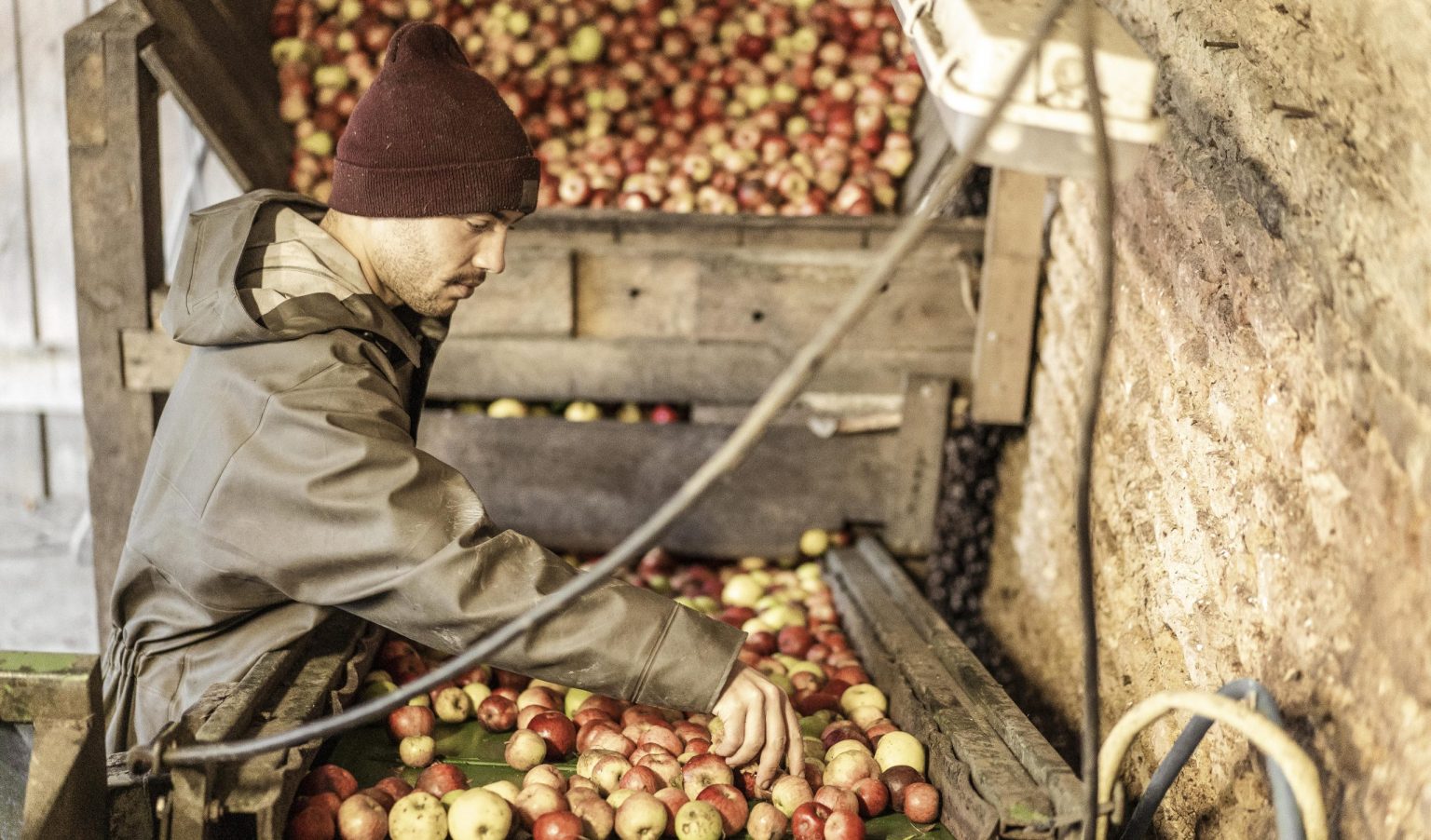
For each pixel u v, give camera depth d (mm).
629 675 1713
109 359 3039
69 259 5172
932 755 1995
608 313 3312
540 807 1794
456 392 3365
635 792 1836
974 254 3244
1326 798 1519
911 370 3336
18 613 4324
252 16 3840
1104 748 1461
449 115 1805
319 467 1688
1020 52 1243
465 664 1352
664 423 3385
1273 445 1762
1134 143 1280
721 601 3246
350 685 2027
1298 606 1660
